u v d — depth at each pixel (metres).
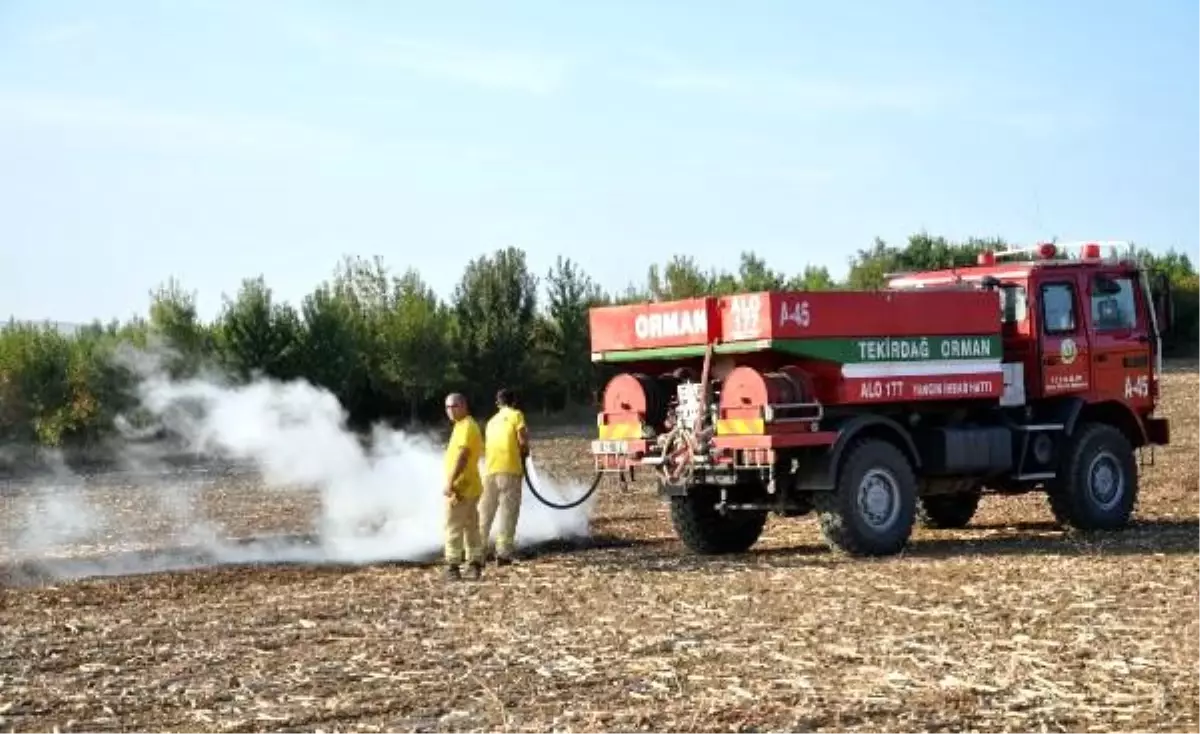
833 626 11.30
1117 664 9.53
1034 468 17.80
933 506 19.39
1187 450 30.42
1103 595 12.32
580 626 11.82
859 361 15.81
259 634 11.97
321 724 8.68
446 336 50.25
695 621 11.82
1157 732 7.91
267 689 9.70
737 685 9.31
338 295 52.31
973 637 10.65
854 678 9.41
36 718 9.07
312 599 13.95
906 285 18.98
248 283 46.47
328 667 10.38
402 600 13.73
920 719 8.27
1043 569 14.03
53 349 43.03
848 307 15.77
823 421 16.03
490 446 16.30
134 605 13.93
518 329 53.47
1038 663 9.66
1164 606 11.71
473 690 9.45
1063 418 17.75
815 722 8.27
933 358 16.39
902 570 14.41
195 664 10.67
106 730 8.72
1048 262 18.02
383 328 50.41
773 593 13.20
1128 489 18.20
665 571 15.23
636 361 17.00
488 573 15.56
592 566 15.91
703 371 16.05
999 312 17.02
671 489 16.34
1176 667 9.40
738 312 15.60
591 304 55.22
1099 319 18.27
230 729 8.62
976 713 8.38
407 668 10.25
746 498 16.95
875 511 16.02
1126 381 18.44
